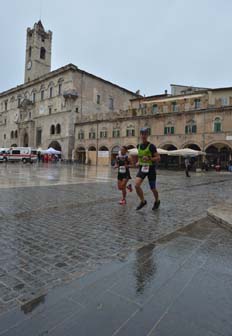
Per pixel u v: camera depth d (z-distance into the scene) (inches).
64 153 2050.9
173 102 1540.4
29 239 166.6
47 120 2241.6
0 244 156.0
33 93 2456.9
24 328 77.5
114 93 2415.1
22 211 250.7
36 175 724.0
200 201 331.0
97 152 1852.9
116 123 1764.3
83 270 120.0
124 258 134.7
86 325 78.5
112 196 363.6
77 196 355.3
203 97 1411.2
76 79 2062.0
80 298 94.4
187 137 1437.0
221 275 113.0
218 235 175.0
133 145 1658.5
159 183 589.9
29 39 2586.1
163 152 1296.8
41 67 2566.4
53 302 91.8
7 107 2839.6
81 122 1985.7
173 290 99.7
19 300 93.5
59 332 75.5
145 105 1736.0
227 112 1304.1
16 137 2652.6
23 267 123.3
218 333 74.5
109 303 90.7
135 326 77.7
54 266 124.7
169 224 207.9
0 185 458.3
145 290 99.9
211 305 88.8
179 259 132.2
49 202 303.3
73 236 173.9
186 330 75.7
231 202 300.0
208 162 1428.4
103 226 200.4
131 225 204.4
